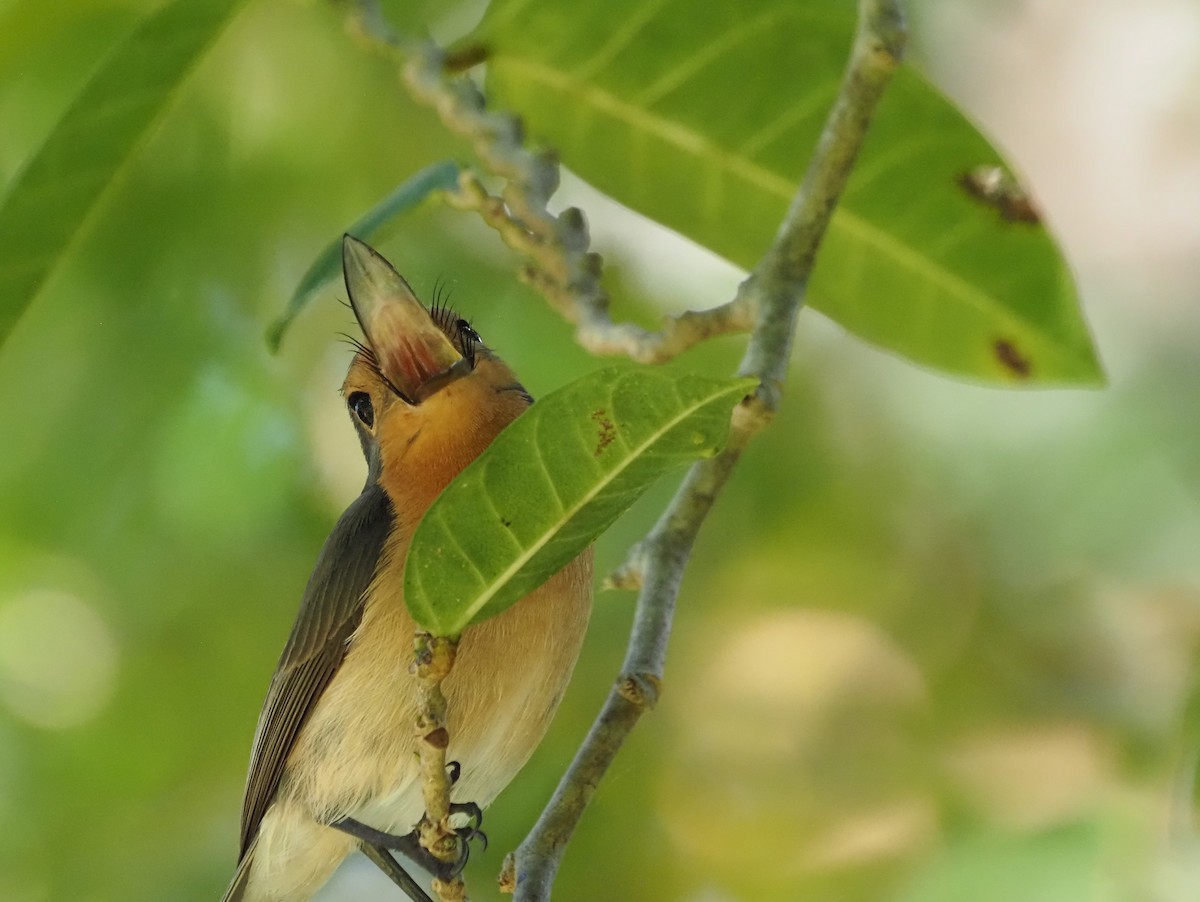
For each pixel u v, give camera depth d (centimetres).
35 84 919
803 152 648
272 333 668
